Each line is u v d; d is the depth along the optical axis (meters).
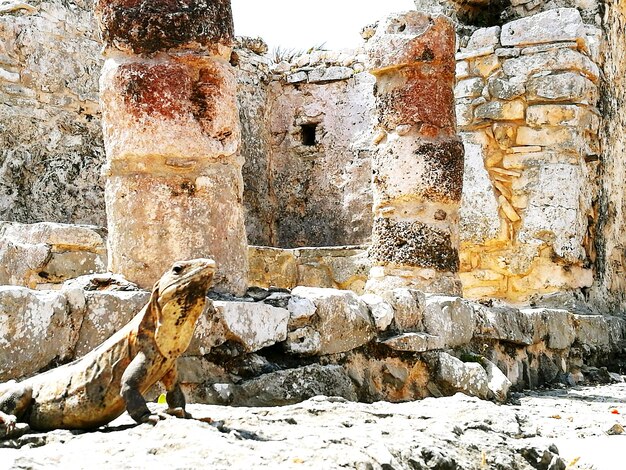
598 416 6.71
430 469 3.92
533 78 11.91
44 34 11.55
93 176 12.19
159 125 6.08
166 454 3.50
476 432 4.73
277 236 14.95
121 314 5.41
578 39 11.80
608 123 12.67
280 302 6.38
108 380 4.02
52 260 9.02
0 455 3.54
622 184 13.40
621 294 13.33
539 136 11.91
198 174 6.22
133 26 6.14
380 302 7.19
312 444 3.73
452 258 8.92
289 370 6.10
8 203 10.97
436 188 8.81
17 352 4.92
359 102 14.28
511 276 11.95
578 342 10.42
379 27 9.18
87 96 12.16
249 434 3.97
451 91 9.18
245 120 14.47
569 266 11.74
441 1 13.27
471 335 8.20
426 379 7.39
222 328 5.76
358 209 14.12
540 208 11.78
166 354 4.05
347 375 6.68
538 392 8.90
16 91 11.18
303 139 14.88
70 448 3.56
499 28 12.20
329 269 12.18
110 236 6.23
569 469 4.66
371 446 3.78
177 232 6.09
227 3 6.51
